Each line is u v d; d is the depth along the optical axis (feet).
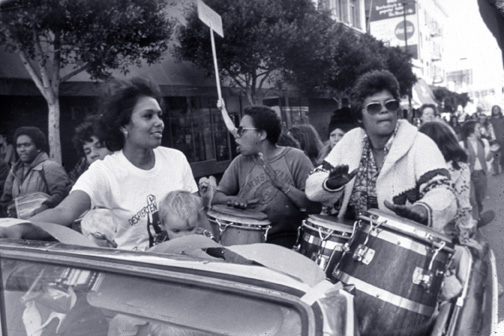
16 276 5.94
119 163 6.88
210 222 6.58
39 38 8.77
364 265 5.29
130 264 5.24
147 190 6.89
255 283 4.51
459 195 5.57
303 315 4.11
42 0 8.11
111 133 7.02
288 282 4.44
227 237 6.37
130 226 6.90
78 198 6.66
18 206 9.15
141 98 6.75
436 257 5.13
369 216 5.43
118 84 6.81
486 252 5.50
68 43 8.23
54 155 9.32
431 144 5.67
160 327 4.88
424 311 5.10
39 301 5.84
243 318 4.44
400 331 5.08
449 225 5.61
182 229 6.18
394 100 5.81
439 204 5.46
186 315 4.76
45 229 6.29
